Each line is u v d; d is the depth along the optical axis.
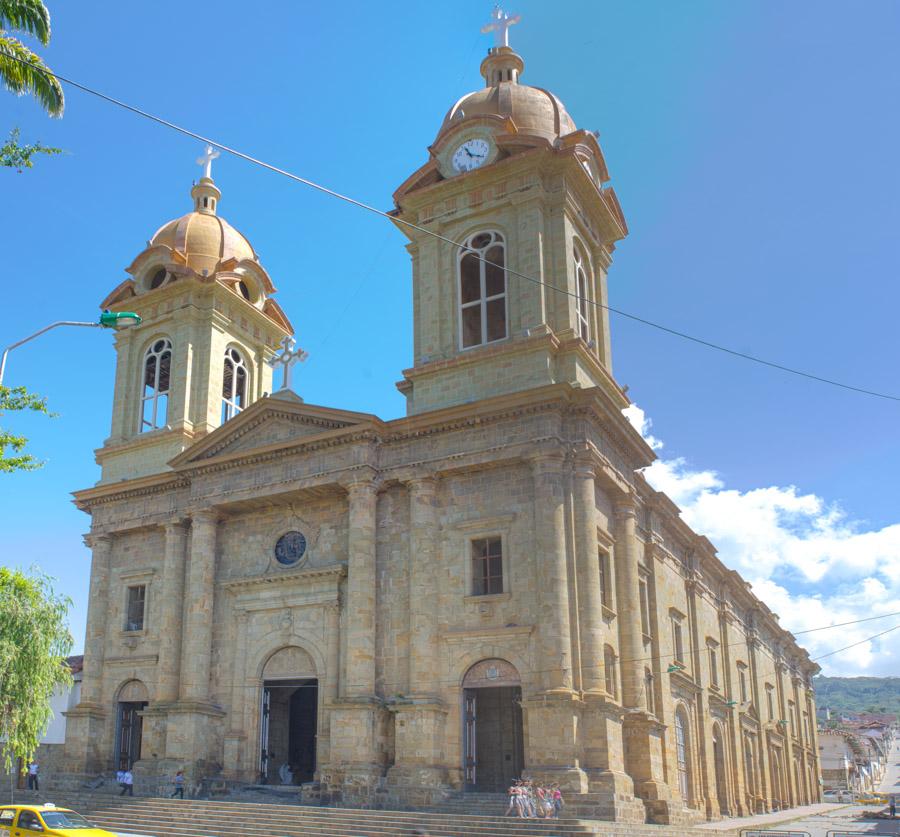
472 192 42.75
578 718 33.06
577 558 35.31
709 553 53.97
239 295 51.00
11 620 37.25
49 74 21.91
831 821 51.56
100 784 42.25
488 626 35.62
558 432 36.41
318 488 40.22
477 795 33.59
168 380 51.59
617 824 29.53
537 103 45.00
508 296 40.72
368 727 35.62
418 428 38.75
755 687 62.56
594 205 44.47
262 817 33.06
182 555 44.16
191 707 39.81
